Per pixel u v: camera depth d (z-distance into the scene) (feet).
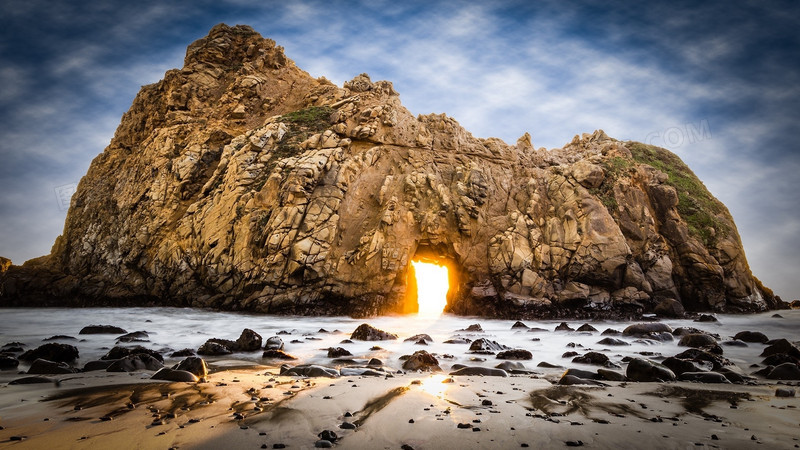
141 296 64.64
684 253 66.54
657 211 69.77
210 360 28.96
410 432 13.69
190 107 80.07
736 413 16.10
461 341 37.70
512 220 66.44
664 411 16.31
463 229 64.08
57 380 20.94
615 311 60.64
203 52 86.58
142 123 84.69
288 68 88.58
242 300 59.06
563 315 60.29
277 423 14.48
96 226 74.33
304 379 21.71
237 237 60.75
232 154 69.82
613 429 14.08
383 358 30.12
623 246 61.82
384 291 59.00
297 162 64.18
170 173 72.08
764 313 65.36
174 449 12.23
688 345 35.27
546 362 27.96
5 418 14.87
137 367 24.31
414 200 64.69
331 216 61.26
